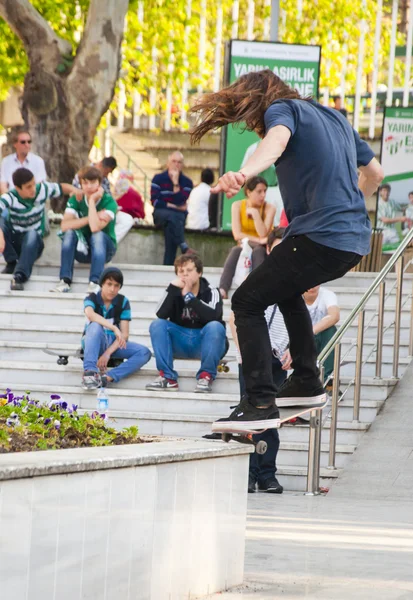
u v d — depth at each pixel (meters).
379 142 25.52
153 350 15.77
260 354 7.52
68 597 5.75
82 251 18.72
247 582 7.68
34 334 17.52
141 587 6.41
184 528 6.88
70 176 24.69
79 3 29.92
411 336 16.30
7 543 5.30
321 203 7.15
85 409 15.45
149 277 19.70
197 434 14.95
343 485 13.45
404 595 7.34
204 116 7.40
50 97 24.59
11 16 24.45
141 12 27.84
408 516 11.52
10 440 6.95
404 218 22.81
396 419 14.77
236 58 22.05
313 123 7.14
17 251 18.94
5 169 20.81
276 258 7.30
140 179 29.92
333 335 14.62
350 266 7.24
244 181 6.56
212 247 21.64
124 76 28.66
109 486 6.06
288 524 10.48
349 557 8.73
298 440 14.66
